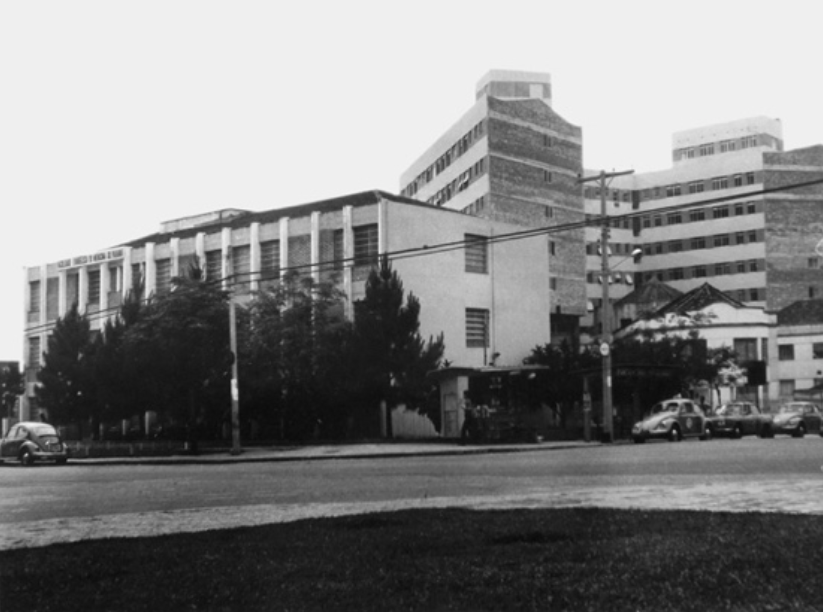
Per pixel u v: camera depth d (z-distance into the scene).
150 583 7.21
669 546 7.98
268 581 7.05
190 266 49.94
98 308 68.94
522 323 60.41
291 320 45.97
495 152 79.62
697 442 37.84
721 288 110.00
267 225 58.28
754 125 131.25
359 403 46.03
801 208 107.06
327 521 10.94
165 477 24.56
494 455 30.80
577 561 7.46
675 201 114.75
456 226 56.69
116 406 49.78
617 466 22.03
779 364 89.69
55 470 32.53
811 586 6.13
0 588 7.23
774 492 14.03
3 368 61.62
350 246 53.72
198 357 43.38
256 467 28.80
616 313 93.50
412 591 6.46
